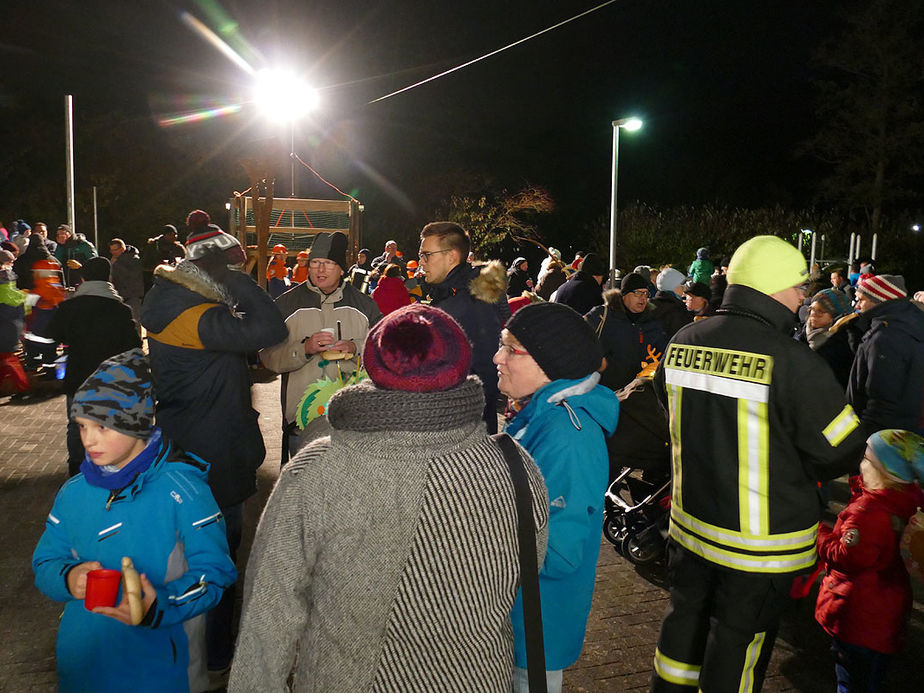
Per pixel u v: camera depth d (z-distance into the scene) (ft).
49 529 7.91
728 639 9.21
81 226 93.45
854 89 115.44
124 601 7.02
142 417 7.71
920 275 101.09
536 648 5.70
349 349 13.21
